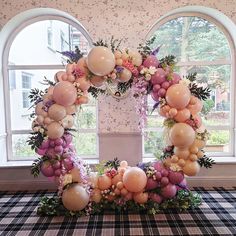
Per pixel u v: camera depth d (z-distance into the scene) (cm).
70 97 269
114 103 368
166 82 278
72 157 287
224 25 388
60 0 355
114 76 276
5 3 354
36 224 270
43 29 401
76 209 278
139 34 358
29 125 414
